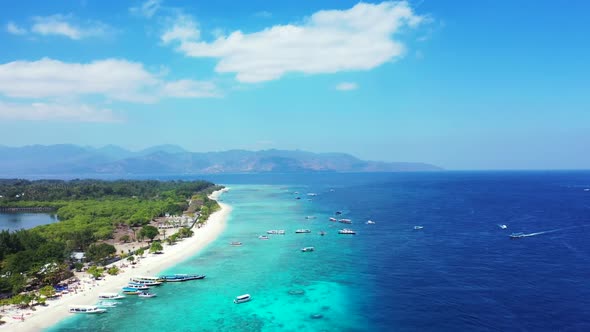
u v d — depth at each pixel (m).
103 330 87.00
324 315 94.38
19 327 87.75
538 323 87.50
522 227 199.75
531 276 118.75
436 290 108.75
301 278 121.75
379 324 89.19
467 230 195.12
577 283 111.69
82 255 142.38
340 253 152.38
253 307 99.50
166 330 87.12
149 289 112.38
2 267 117.06
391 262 137.75
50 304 100.81
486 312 93.69
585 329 84.19
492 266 130.00
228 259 144.88
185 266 135.50
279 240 179.50
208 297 106.50
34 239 146.50
